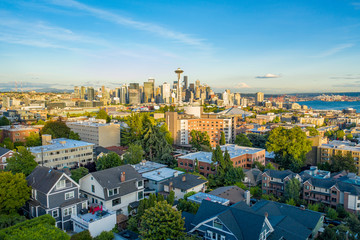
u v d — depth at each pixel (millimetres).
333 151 130500
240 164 102750
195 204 58781
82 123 156375
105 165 87312
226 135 178000
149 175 80812
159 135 121500
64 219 55438
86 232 48938
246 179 89188
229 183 82500
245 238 43062
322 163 131125
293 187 78625
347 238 52375
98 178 61656
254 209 55656
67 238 43062
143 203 54906
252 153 107562
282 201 78125
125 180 64188
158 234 43594
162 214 45375
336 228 54812
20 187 56469
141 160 101812
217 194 65188
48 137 114188
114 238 51281
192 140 152250
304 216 55875
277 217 52438
